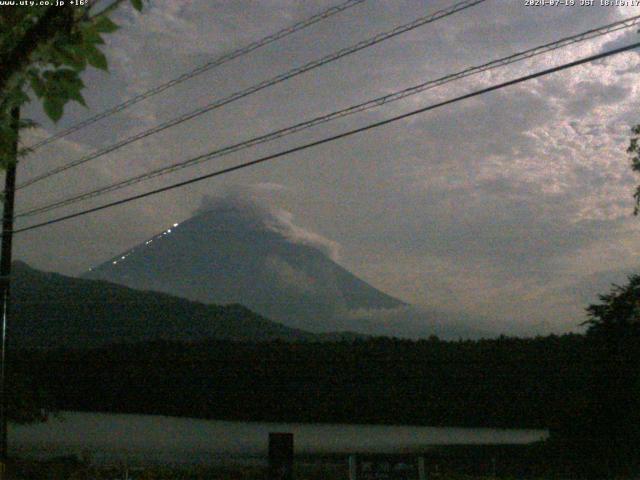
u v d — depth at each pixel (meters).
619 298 24.86
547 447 25.12
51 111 4.66
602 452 23.66
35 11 4.61
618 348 24.53
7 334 21.59
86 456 23.50
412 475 13.34
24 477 20.02
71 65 4.56
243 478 20.42
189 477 20.36
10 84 4.40
